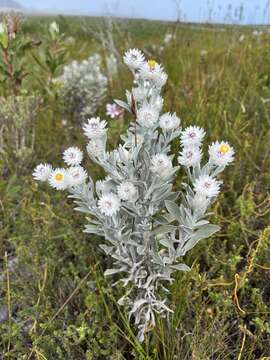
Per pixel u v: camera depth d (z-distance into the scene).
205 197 0.41
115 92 1.14
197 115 0.81
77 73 1.12
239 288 0.52
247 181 0.70
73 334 0.49
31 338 0.52
